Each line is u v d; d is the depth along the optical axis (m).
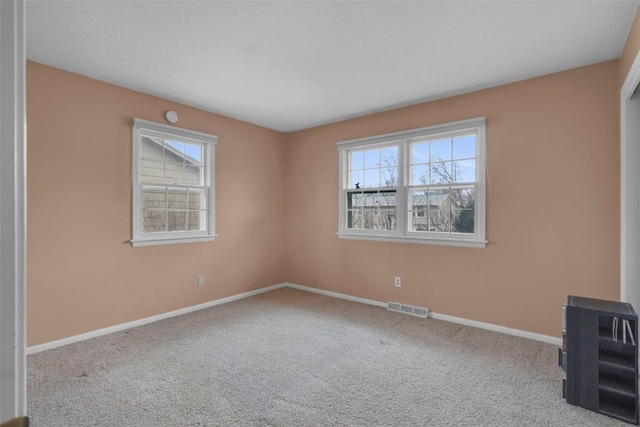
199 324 3.44
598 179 2.77
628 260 2.45
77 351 2.79
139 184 3.41
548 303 2.99
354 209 4.38
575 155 2.86
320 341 3.03
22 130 0.36
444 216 3.65
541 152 3.02
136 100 3.39
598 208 2.77
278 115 4.23
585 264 2.83
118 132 3.25
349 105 3.85
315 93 3.48
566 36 2.37
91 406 2.03
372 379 2.37
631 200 2.44
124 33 2.34
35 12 2.09
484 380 2.35
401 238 3.86
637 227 2.43
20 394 0.36
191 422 1.89
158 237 3.56
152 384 2.28
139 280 3.42
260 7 2.05
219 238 4.18
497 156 3.25
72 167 2.96
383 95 3.53
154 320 3.53
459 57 2.69
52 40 2.43
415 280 3.80
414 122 3.80
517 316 3.15
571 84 2.88
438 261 3.63
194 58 2.71
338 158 4.48
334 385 2.29
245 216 4.50
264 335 3.16
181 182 3.84
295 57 2.69
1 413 0.35
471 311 3.42
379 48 2.55
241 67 2.88
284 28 2.28
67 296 2.94
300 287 4.92
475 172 3.42
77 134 2.99
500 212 3.23
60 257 2.90
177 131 3.70
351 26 2.26
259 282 4.69
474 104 3.39
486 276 3.32
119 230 3.27
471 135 3.48
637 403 1.90
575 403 2.05
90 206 3.07
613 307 2.05
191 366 2.54
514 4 2.02
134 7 2.04
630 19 2.17
